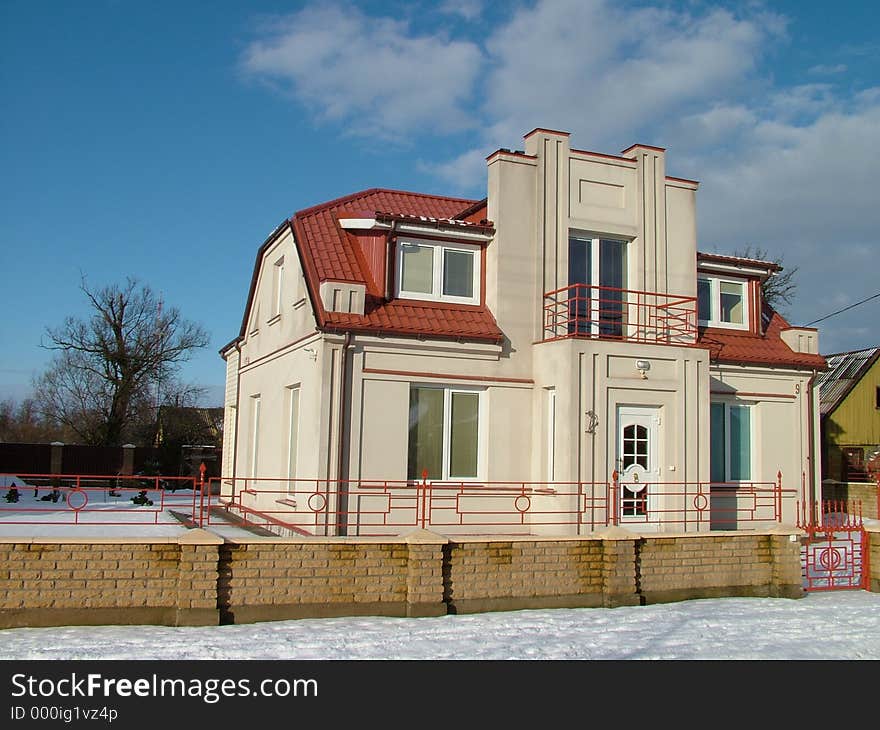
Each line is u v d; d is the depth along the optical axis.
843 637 10.11
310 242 15.68
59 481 32.66
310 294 14.50
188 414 48.50
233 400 22.17
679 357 15.27
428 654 8.73
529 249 15.77
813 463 18.47
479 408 15.24
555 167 16.14
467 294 15.88
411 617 10.11
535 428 15.27
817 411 18.75
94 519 16.80
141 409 47.53
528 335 15.52
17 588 8.99
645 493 14.87
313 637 9.09
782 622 10.70
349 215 15.77
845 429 30.67
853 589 13.10
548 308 15.73
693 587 11.82
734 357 17.52
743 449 17.89
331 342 13.99
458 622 9.97
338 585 9.99
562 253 15.98
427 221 15.24
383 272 15.16
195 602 9.34
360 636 9.21
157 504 22.34
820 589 12.97
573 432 14.23
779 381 18.17
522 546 10.83
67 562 9.13
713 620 10.60
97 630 9.01
